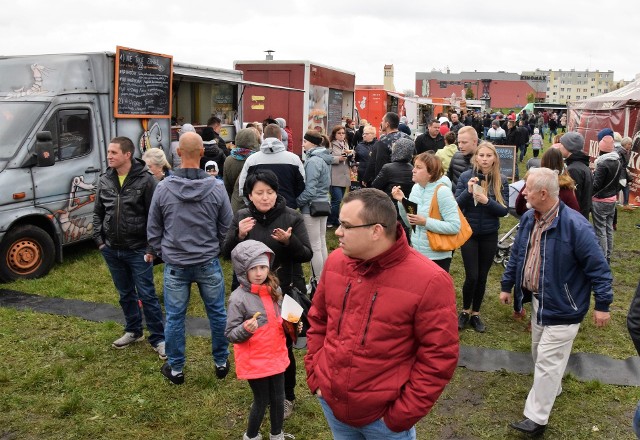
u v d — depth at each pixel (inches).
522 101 5388.8
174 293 172.6
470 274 227.3
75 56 305.4
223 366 183.9
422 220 199.8
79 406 167.0
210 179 171.9
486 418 166.9
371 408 95.6
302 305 152.7
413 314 93.4
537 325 157.5
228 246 163.6
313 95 586.9
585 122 703.1
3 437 152.3
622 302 278.5
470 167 265.7
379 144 319.0
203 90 509.7
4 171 268.1
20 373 185.9
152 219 171.3
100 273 296.2
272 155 232.8
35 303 248.1
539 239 151.6
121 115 320.5
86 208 305.6
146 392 176.6
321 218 257.6
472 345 217.6
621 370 198.4
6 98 291.0
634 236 430.0
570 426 163.2
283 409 147.3
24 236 277.3
